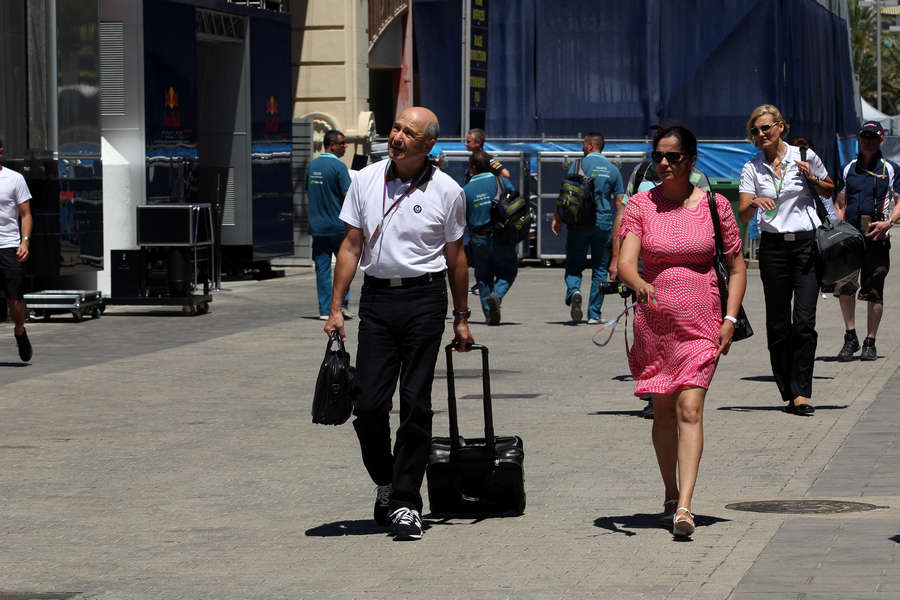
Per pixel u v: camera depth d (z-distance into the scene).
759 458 11.52
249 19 32.56
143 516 9.82
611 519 9.42
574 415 13.94
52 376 17.00
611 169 22.31
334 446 12.48
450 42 42.72
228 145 32.69
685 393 8.98
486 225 22.53
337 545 8.86
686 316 9.05
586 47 41.41
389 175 9.17
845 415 13.63
